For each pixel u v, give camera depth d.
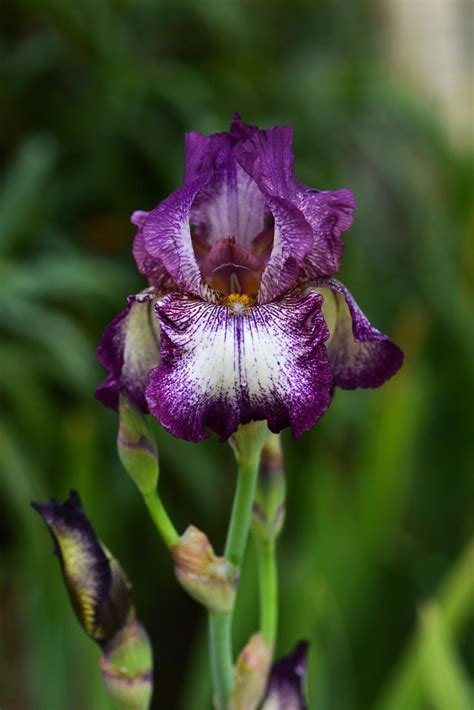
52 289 1.34
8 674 1.38
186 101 1.57
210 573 0.84
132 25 1.70
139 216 0.85
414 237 1.81
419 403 1.34
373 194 1.81
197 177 0.83
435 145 1.76
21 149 1.48
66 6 1.50
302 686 0.89
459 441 1.66
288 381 0.80
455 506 1.64
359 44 2.01
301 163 1.65
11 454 1.20
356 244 1.67
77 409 1.43
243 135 0.84
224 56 1.80
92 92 1.58
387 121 1.78
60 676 1.12
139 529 1.56
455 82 2.20
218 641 0.85
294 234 0.82
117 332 0.84
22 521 1.19
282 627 1.17
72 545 0.84
